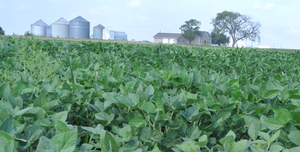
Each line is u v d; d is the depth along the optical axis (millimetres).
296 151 1244
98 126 1510
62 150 966
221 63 5465
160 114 1618
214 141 1659
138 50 6438
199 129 1815
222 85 2301
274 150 1298
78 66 3209
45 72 3217
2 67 3361
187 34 96938
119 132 1515
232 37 87938
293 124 1603
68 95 1952
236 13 84250
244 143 1155
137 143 1478
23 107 1720
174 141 1637
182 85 2740
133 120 1562
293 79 3771
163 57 6180
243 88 2539
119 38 79438
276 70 5180
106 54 5312
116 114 1838
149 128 1565
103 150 1248
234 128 2029
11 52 5168
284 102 2119
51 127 1458
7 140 983
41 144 1171
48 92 1845
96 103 1863
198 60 6000
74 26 67500
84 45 6836
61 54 5422
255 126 1488
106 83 2229
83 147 1359
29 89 1927
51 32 67250
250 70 4902
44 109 1593
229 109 1811
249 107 1939
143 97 1784
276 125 1578
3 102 1467
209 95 2053
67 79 2682
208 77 2938
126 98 1700
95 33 77500
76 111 1979
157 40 114750
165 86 2629
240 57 7156
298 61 6996
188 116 1654
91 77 2838
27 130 1265
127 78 2738
